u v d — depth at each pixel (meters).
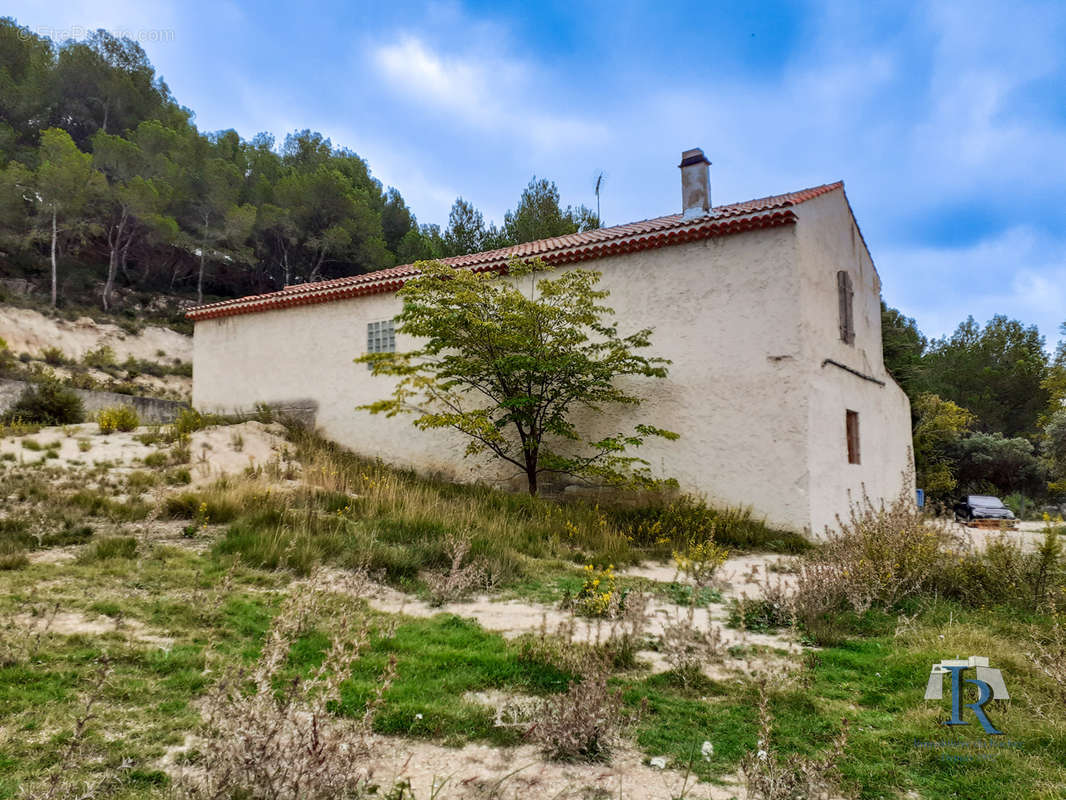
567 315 12.88
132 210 37.72
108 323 35.84
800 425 11.69
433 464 15.75
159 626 4.82
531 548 8.77
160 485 9.58
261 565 6.88
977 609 6.35
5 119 42.03
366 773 3.02
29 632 4.31
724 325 12.66
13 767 2.79
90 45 47.66
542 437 14.41
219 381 19.78
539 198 32.06
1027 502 36.78
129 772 2.84
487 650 4.82
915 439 25.94
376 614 5.68
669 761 3.34
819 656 5.07
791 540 10.84
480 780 3.07
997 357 48.97
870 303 16.80
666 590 7.19
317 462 14.02
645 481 12.30
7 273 37.03
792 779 2.94
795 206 12.18
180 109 52.06
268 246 45.69
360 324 17.31
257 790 2.44
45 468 11.05
